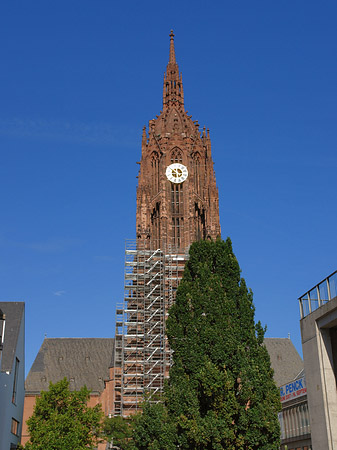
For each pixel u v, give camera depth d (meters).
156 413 47.91
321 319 41.34
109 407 109.06
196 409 43.53
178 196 115.62
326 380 40.41
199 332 46.75
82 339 133.25
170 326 49.00
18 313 79.69
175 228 112.62
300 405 80.88
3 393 66.25
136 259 104.88
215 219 114.75
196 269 50.69
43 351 129.75
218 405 43.09
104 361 129.25
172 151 117.62
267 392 43.94
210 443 42.94
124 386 94.00
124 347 95.50
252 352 46.09
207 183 117.81
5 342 74.50
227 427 42.56
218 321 46.72
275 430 42.88
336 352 41.09
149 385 90.19
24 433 112.31
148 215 113.00
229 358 44.75
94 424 68.00
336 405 39.78
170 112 124.31
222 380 43.25
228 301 47.91
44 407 66.56
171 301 97.94
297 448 80.88
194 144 121.12
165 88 130.50
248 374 43.75
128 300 100.50
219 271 50.31
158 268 103.31
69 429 65.31
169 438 44.91
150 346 95.62
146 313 98.12
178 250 108.81
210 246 51.47
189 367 45.56
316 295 42.56
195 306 48.19
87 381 124.88
